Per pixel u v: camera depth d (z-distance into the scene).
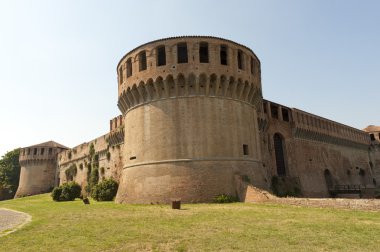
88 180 61.47
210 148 31.11
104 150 57.25
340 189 56.28
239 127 33.62
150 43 33.84
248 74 35.38
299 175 48.41
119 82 38.59
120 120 51.16
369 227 14.27
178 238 13.01
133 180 32.97
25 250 11.66
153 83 32.97
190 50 32.56
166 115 32.25
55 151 84.75
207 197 28.91
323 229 14.14
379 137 77.75
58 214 23.44
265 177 35.69
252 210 21.48
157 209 24.25
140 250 11.27
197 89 32.19
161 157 31.38
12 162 92.50
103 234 14.30
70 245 12.27
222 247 11.34
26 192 79.12
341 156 63.69
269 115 46.09
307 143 53.34
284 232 13.72
